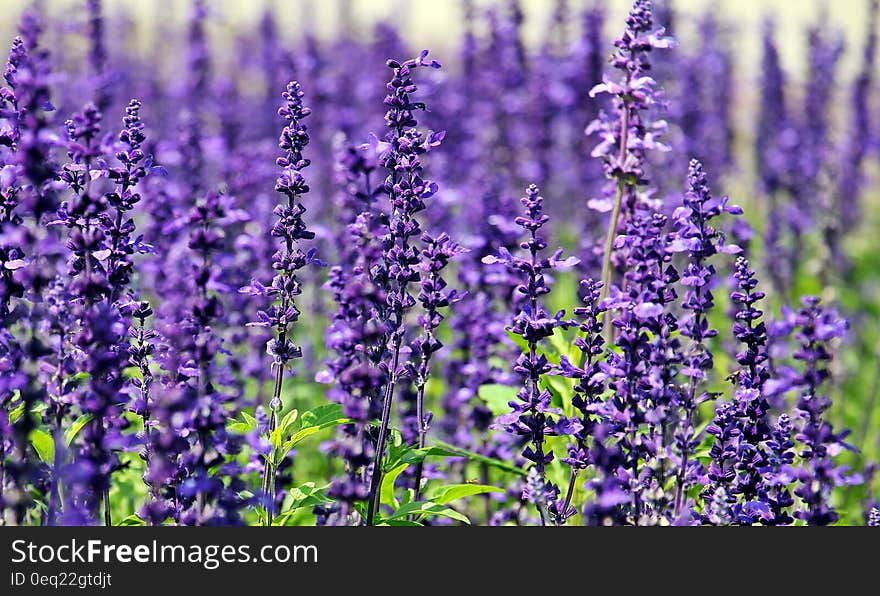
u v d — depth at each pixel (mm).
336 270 9586
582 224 20016
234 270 13656
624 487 8844
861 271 26547
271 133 22609
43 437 9094
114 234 9109
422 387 9844
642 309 8906
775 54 26484
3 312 8523
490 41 24078
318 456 13859
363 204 11570
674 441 9031
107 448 8141
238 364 13336
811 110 26672
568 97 22906
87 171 8656
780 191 24922
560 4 24328
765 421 9547
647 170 19688
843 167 26375
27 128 8047
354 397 9055
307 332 17047
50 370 8164
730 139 26312
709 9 27297
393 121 9734
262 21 28266
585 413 9141
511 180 21359
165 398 7676
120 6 28797
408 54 25031
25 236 8062
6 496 7793
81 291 8250
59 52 21250
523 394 9188
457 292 9648
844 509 13305
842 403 16141
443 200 15883
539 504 9094
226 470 7828
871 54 26562
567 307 19156
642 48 11062
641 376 8945
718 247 9305
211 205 8688
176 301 9812
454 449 9766
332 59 27734
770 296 19953
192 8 24453
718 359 15586
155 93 25219
